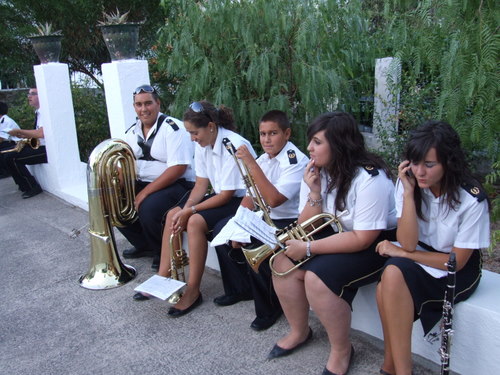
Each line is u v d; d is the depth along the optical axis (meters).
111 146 3.60
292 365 2.60
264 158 3.09
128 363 2.74
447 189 2.14
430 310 2.22
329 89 4.64
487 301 2.26
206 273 3.78
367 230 2.37
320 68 4.38
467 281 2.24
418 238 2.29
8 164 6.20
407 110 4.71
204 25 4.61
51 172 6.20
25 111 8.15
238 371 2.59
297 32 4.47
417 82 4.63
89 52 8.62
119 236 4.70
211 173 3.39
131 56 4.58
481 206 2.11
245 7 4.57
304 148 4.69
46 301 3.53
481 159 3.98
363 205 2.37
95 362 2.78
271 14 4.39
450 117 2.67
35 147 6.21
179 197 3.72
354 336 2.78
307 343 2.76
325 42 4.66
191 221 3.18
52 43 5.81
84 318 3.26
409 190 2.21
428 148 2.06
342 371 2.46
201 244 3.20
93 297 3.53
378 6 4.85
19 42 8.25
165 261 3.38
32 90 6.39
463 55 2.54
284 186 2.91
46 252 4.48
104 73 4.56
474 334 2.25
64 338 3.04
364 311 2.76
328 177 2.55
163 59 5.88
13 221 5.47
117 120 4.56
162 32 5.59
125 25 4.39
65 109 5.99
